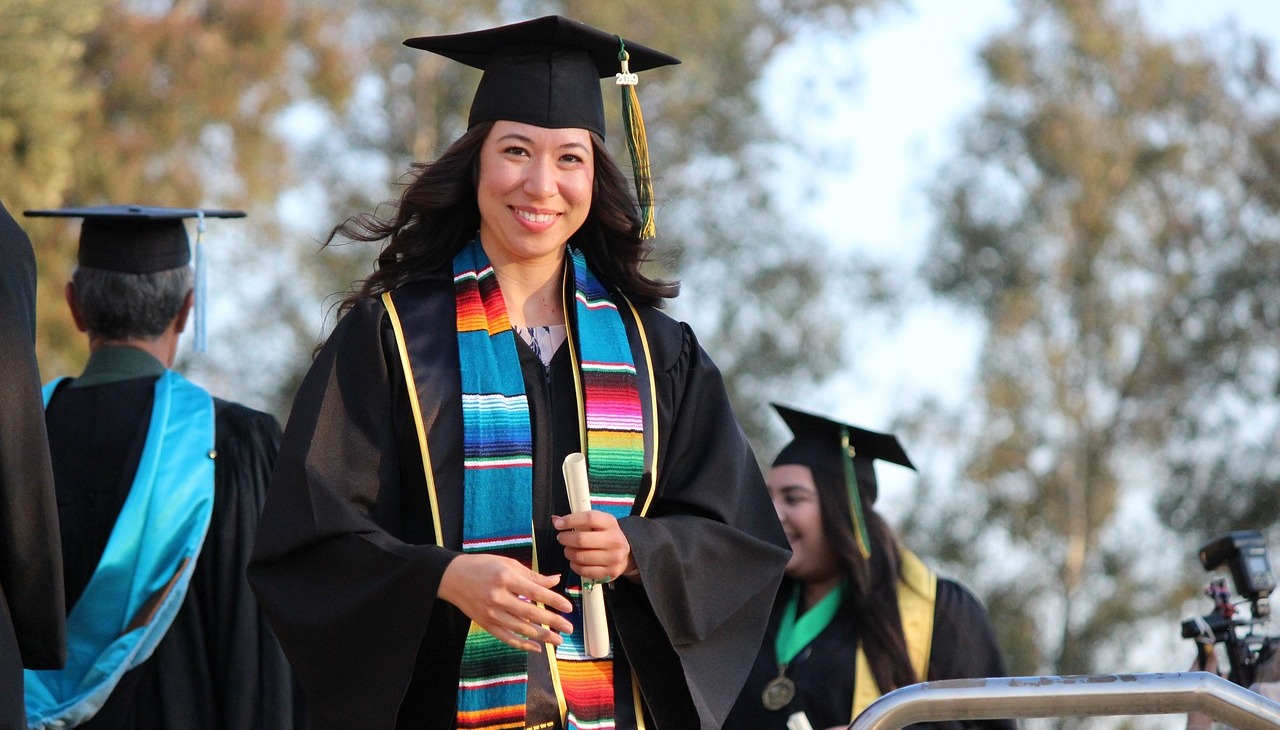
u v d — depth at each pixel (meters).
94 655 9.38
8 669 7.03
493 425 7.20
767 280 50.22
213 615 9.71
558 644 6.74
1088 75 53.59
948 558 51.41
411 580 6.73
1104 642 51.16
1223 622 10.02
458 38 7.82
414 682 7.12
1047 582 52.03
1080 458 52.31
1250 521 51.97
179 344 10.75
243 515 9.87
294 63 40.25
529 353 7.52
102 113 34.25
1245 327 53.12
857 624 11.92
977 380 52.72
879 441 12.28
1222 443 52.81
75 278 10.30
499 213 7.54
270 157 38.81
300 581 6.95
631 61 8.15
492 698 7.04
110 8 34.94
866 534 12.06
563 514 7.32
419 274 7.69
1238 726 6.81
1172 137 54.06
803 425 12.44
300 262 48.78
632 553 6.94
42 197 26.22
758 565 7.51
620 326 7.71
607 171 7.84
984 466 51.59
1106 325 52.88
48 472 7.29
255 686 9.62
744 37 51.75
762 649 12.09
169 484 9.67
